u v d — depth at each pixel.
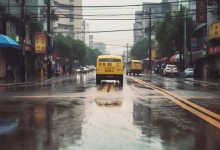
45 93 15.27
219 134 6.22
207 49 37.31
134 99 12.40
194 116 8.38
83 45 79.00
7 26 31.23
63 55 68.81
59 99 12.40
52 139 5.74
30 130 6.55
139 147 5.19
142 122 7.46
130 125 7.07
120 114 8.62
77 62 95.12
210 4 34.25
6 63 33.62
